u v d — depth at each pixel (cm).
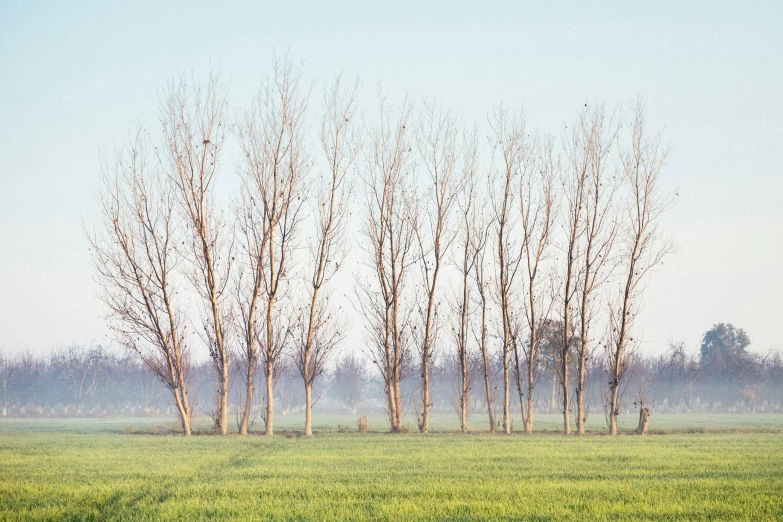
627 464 3092
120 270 4712
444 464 3094
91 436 4741
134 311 4772
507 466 3025
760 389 12838
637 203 5184
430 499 2258
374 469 2931
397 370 5241
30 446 3938
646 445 3972
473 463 3130
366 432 5191
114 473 2817
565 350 5172
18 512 2070
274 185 4944
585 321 5175
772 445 3991
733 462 3159
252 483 2566
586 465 3062
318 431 5497
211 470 2911
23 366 12862
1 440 4381
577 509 2117
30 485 2523
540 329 5356
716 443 4109
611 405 5106
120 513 2062
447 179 5312
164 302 4844
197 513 2064
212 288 4894
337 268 5059
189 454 3497
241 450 3694
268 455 3453
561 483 2558
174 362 4925
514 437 4600
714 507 2141
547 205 5294
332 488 2456
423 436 4706
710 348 14650
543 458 3312
